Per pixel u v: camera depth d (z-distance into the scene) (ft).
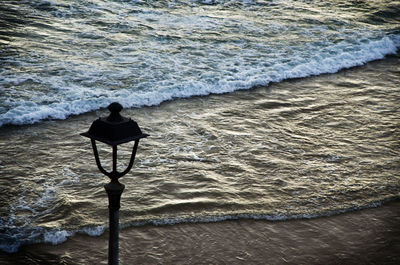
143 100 68.59
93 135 21.07
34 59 80.02
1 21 95.71
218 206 44.55
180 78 76.95
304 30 109.50
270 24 111.55
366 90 80.07
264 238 40.42
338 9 130.21
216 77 78.74
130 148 55.06
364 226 43.19
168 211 43.24
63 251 37.22
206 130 61.16
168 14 111.45
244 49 93.81
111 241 23.21
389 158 56.75
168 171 50.49
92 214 42.29
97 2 114.32
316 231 41.93
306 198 47.11
